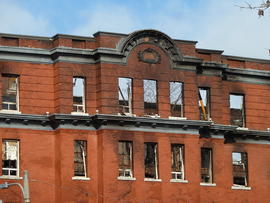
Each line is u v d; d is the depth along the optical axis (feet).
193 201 197.57
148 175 194.49
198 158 200.54
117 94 191.83
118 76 192.95
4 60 187.83
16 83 189.16
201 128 202.18
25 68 189.88
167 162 196.03
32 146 187.52
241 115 220.23
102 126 188.85
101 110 189.47
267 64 226.79
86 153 190.08
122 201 188.14
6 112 185.57
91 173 189.47
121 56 193.77
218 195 206.49
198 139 201.46
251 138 219.00
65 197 184.96
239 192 213.05
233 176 214.90
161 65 199.41
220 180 207.31
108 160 187.93
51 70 192.85
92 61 194.08
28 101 188.75
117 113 190.70
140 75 196.03
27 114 186.50
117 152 189.26
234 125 217.56
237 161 216.54
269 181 220.43
